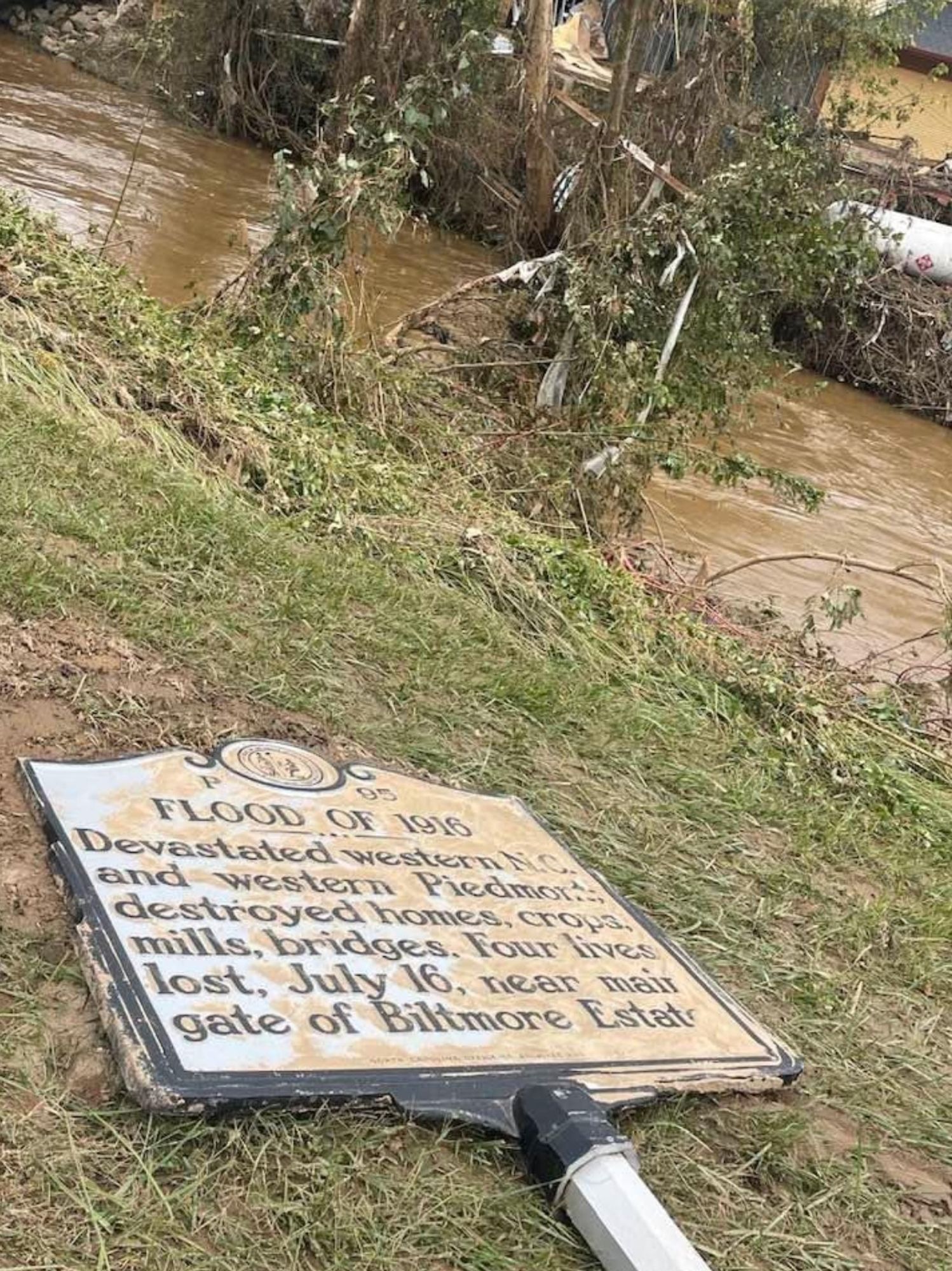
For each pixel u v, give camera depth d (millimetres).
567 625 4738
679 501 8477
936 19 17141
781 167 7402
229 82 16891
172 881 2619
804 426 11688
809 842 3908
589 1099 2461
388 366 6949
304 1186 2215
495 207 15398
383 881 2850
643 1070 2631
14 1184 2064
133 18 18547
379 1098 2354
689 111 11805
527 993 2695
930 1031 3229
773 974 3207
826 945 3445
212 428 5176
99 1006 2350
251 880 2699
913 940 3586
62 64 18188
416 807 3150
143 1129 2207
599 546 6156
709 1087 2684
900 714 5551
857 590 6008
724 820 3844
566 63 14344
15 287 5664
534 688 4047
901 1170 2770
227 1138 2234
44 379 4898
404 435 6371
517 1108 2426
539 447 6695
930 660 6898
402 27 15477
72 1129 2170
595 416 6949
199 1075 2250
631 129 11875
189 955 2465
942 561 8883
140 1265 2018
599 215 10133
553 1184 2342
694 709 4586
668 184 9508
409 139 6918
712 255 7090
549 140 14172
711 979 2986
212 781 2949
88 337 5504
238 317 6691
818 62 15641
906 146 15742
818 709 4898
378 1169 2291
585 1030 2664
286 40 16859
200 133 16781
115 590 3592
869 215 9734
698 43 12859
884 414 13406
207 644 3600
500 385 7594
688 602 5938
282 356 6500
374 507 5152
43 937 2482
